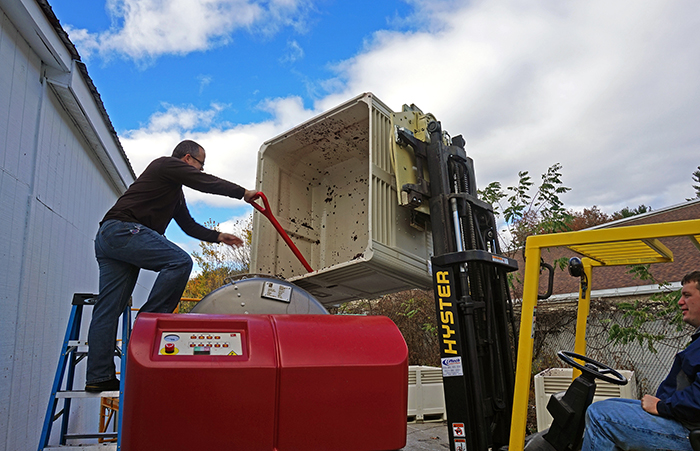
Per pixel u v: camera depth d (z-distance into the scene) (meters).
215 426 1.74
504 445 2.86
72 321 2.61
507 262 3.00
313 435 1.88
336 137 3.67
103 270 2.49
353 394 1.98
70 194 4.73
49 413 2.25
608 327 6.56
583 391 2.38
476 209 3.20
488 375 2.88
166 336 1.84
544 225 6.18
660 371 6.09
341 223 3.96
